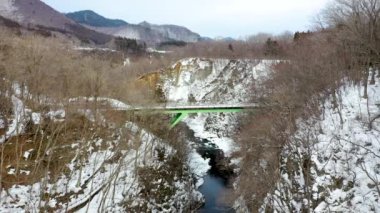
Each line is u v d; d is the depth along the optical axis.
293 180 29.89
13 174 28.16
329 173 27.14
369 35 35.09
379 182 23.64
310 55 45.91
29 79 37.31
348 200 24.64
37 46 42.19
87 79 45.28
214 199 39.94
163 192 35.53
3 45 38.50
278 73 51.44
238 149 48.56
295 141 31.66
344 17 51.28
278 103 41.38
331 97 36.59
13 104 36.03
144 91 58.78
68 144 34.41
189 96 77.31
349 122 30.59
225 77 78.38
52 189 26.83
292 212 27.72
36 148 32.22
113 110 43.28
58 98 38.28
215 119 69.81
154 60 87.81
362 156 26.39
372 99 33.03
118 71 64.06
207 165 51.66
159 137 45.88
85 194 29.33
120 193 30.88
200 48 100.19
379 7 39.25
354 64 38.62
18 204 25.52
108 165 34.53
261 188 32.72
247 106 51.44
